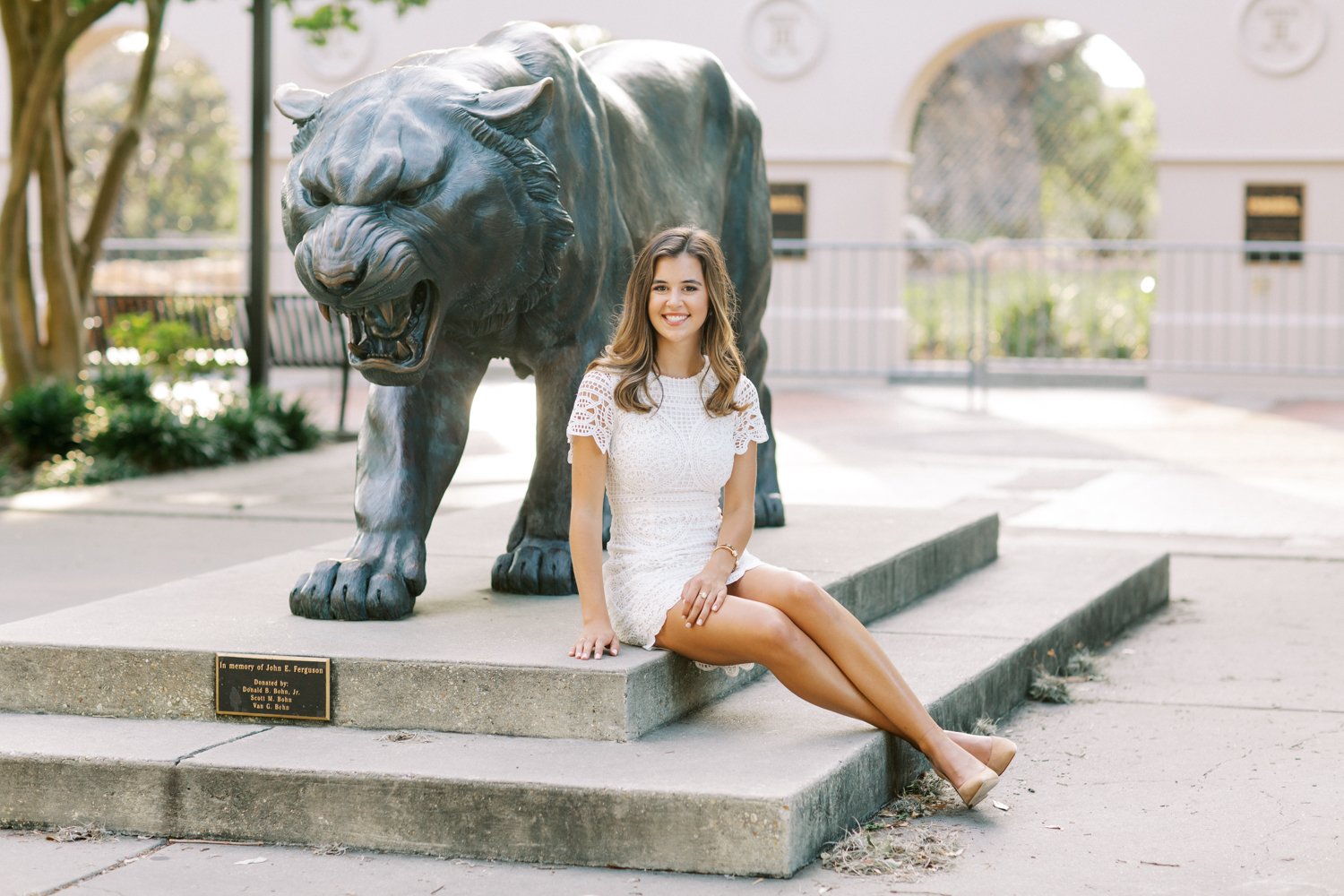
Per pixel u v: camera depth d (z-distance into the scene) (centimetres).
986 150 2322
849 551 592
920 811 419
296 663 429
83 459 1087
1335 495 970
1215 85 1675
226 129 3228
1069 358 1905
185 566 746
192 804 397
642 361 427
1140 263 2325
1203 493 981
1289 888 367
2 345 1183
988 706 502
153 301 1372
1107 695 547
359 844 389
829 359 1772
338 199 434
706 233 434
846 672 418
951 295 1992
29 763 405
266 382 1240
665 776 383
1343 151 1650
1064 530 856
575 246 487
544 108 454
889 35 1741
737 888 364
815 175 1767
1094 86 2734
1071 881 370
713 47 1775
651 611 424
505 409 1481
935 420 1405
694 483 430
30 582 707
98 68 3247
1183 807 425
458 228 444
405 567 482
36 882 368
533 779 381
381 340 447
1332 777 453
